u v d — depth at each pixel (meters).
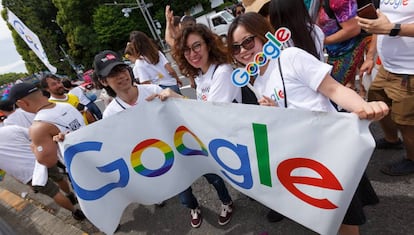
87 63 33.09
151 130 1.58
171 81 3.42
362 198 1.46
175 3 29.36
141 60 3.23
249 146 1.25
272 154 1.19
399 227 1.65
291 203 1.26
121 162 1.60
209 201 2.42
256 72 1.20
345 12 1.85
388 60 1.72
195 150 1.69
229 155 1.39
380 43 1.75
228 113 1.24
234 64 1.52
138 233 2.37
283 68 1.17
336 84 1.04
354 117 0.89
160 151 1.65
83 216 2.71
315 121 0.98
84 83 12.79
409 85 1.66
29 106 1.93
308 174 1.12
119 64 1.66
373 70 2.40
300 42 1.37
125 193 1.73
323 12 2.03
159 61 3.28
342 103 1.00
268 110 1.08
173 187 1.80
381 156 2.23
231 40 1.33
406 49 1.58
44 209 3.18
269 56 1.15
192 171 1.82
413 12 1.44
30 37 4.61
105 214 1.69
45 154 1.88
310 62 1.09
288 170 1.17
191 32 1.56
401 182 1.94
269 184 1.29
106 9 28.45
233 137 1.29
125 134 1.54
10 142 2.47
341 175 1.00
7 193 3.75
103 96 4.17
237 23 1.28
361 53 2.10
